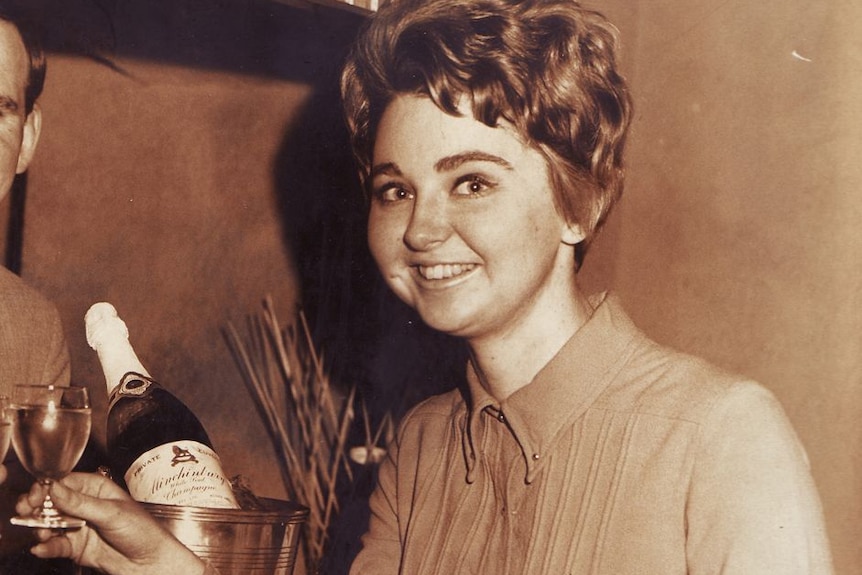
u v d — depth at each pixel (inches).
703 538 38.4
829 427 77.2
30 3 52.9
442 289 41.6
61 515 37.0
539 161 41.2
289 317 74.9
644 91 84.1
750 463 38.5
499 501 43.5
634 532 39.6
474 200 40.6
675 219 83.1
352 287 77.6
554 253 42.4
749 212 80.5
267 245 73.9
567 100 40.9
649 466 39.9
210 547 40.3
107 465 63.0
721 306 81.3
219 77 70.3
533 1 41.6
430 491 46.7
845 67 77.6
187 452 46.8
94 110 63.4
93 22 62.6
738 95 81.2
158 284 67.4
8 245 59.4
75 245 62.7
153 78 66.7
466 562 43.4
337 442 75.4
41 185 60.9
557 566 40.3
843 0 77.7
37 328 55.5
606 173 42.9
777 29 79.8
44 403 37.1
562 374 41.9
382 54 41.8
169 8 66.8
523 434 42.2
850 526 76.3
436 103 40.3
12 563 46.1
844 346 76.9
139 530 36.6
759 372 79.8
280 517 42.1
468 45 40.0
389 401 77.8
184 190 68.8
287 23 69.7
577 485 41.1
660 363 42.4
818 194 78.1
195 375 69.1
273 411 73.3
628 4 83.4
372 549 49.9
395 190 42.8
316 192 75.9
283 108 73.8
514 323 42.6
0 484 46.6
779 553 37.1
